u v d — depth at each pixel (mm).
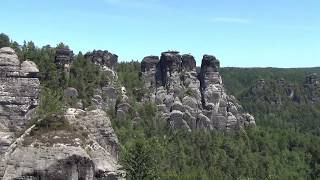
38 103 108938
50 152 82125
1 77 104312
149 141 179375
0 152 93500
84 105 179875
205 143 198500
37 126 87312
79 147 83750
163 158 171250
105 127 93438
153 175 110688
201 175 165500
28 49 188375
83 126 91125
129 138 180000
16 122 103062
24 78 105812
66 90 181375
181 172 169250
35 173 80938
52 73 181625
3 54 106000
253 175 190875
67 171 81500
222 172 181875
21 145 83875
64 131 86188
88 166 82938
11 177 80938
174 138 196125
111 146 93625
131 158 107062
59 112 92000
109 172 86562
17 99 104188
